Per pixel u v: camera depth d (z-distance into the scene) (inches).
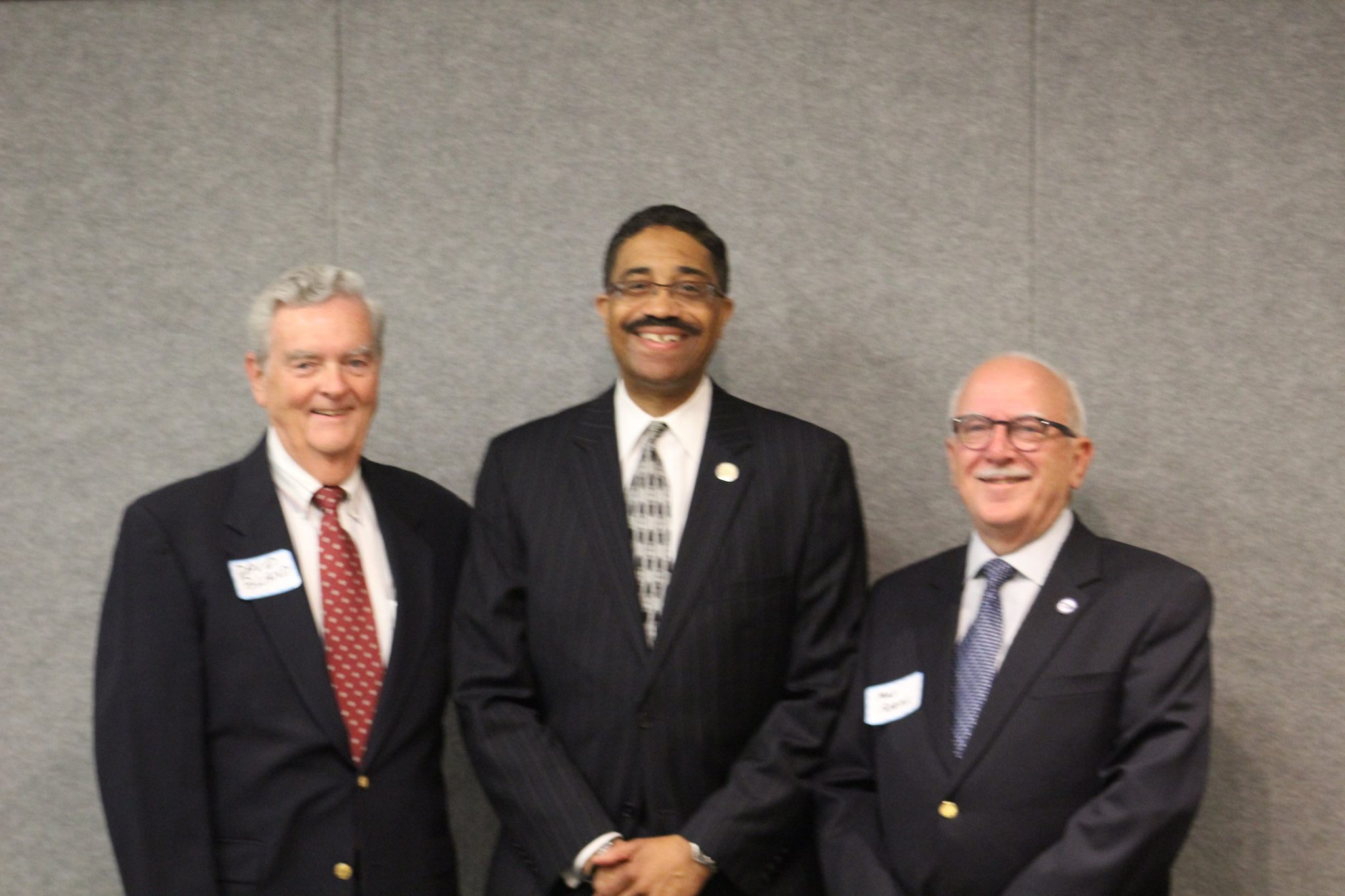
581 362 113.7
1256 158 110.6
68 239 115.9
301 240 115.3
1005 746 80.5
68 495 114.4
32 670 113.5
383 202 115.1
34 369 115.2
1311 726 107.2
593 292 113.7
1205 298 110.2
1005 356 88.0
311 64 116.0
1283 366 109.3
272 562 85.6
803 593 90.4
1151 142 111.3
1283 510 108.5
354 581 87.9
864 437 112.1
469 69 115.3
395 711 86.5
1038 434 83.7
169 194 116.0
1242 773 107.4
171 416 114.7
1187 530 109.1
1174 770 77.0
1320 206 109.8
